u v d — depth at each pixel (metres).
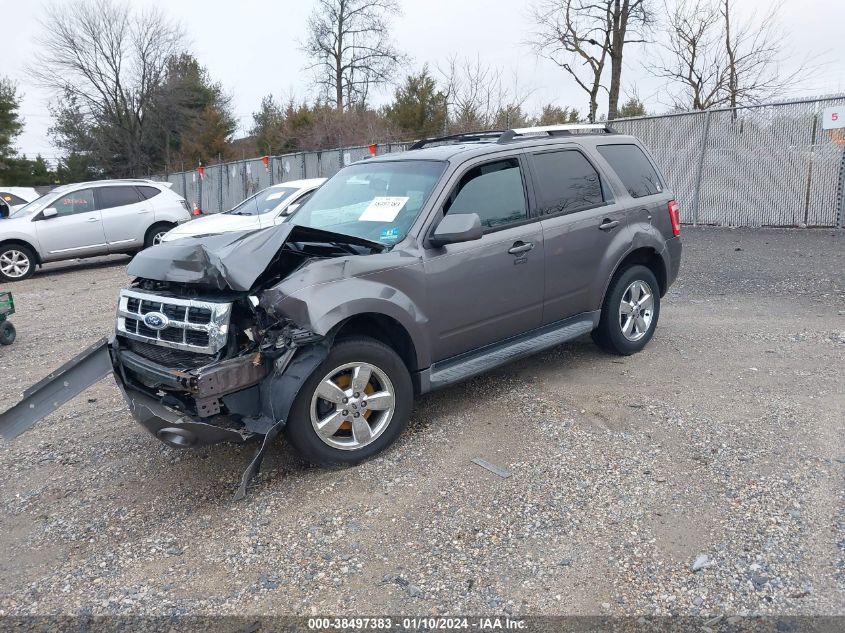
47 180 54.47
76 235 14.20
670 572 3.20
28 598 3.31
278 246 4.12
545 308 5.36
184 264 4.12
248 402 4.03
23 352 7.79
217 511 3.98
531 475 4.14
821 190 12.94
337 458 4.26
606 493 3.88
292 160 22.86
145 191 15.18
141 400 4.18
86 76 48.16
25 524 4.00
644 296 6.25
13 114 52.47
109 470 4.59
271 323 4.08
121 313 4.51
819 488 3.80
